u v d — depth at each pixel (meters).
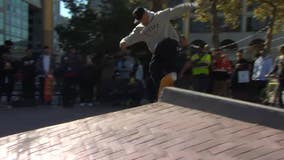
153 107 7.75
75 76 15.92
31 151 6.93
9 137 7.82
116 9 30.20
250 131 6.02
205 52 14.70
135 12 7.98
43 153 6.74
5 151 7.12
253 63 16.19
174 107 7.57
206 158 5.41
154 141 6.24
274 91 13.97
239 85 14.74
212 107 6.96
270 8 28.58
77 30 30.95
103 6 30.70
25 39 57.09
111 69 16.56
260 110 6.24
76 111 14.84
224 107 6.76
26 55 16.06
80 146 6.68
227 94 14.98
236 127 6.23
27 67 15.85
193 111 7.21
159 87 8.20
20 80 16.00
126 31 30.03
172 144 6.01
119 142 6.48
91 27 30.55
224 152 5.49
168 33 8.12
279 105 13.85
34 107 15.82
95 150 6.39
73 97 16.02
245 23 60.41
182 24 43.38
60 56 18.05
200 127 6.43
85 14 31.17
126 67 16.53
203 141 5.92
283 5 27.06
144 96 15.76
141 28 8.08
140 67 15.98
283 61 13.76
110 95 16.36
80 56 16.33
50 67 16.27
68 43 31.31
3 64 15.73
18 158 6.70
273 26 29.00
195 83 14.55
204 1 25.66
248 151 5.41
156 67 8.12
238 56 14.96
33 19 60.47
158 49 8.02
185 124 6.66
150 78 9.16
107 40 29.73
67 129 7.66
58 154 6.56
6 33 48.91
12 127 11.85
